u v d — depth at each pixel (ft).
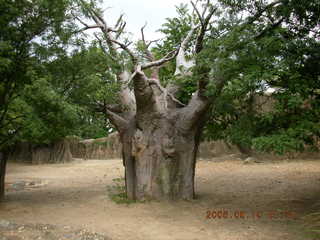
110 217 27.91
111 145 98.84
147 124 32.99
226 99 25.67
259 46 22.59
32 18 29.48
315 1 22.80
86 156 102.47
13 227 24.57
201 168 59.52
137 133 33.06
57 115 29.04
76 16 31.83
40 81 26.66
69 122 30.35
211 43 25.16
